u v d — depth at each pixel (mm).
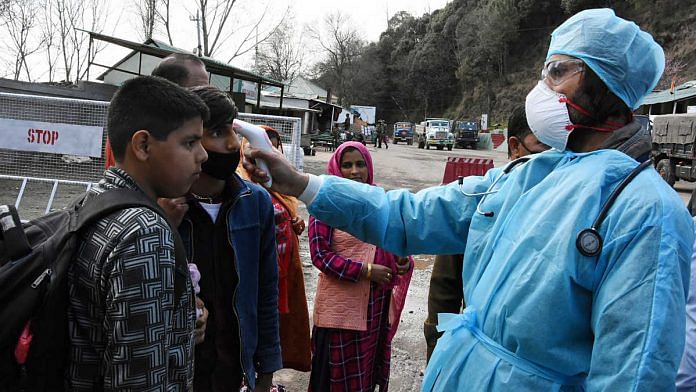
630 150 1438
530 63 59594
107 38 13898
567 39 1485
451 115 69375
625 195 1285
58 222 1445
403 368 3896
